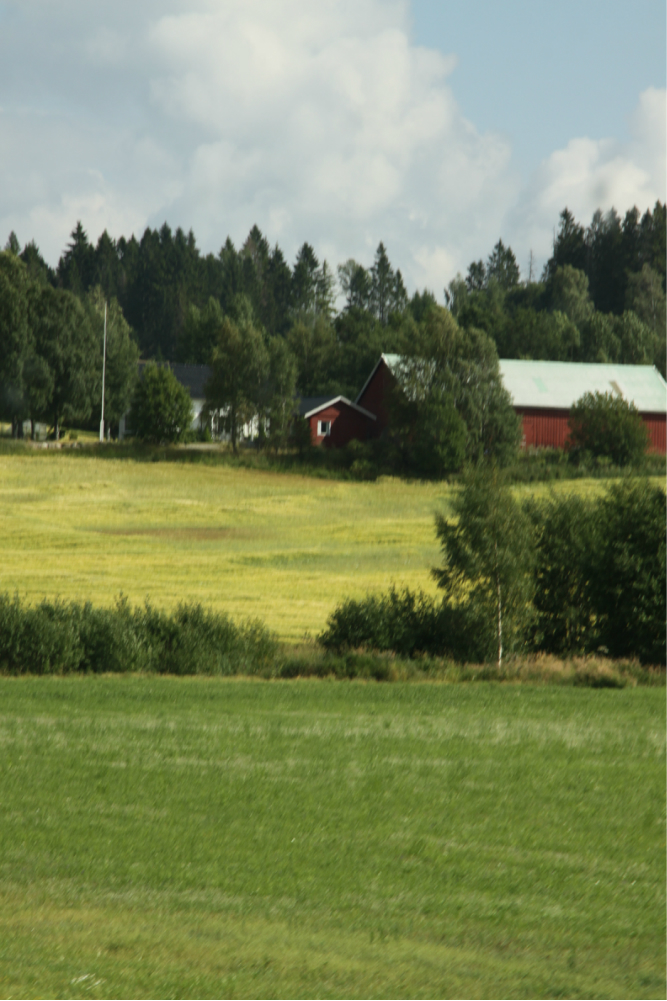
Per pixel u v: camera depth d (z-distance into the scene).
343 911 29.86
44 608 81.31
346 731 56.06
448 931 28.61
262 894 31.02
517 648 91.38
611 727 59.72
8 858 33.41
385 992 23.77
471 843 36.75
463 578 91.94
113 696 66.88
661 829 38.78
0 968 23.88
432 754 50.72
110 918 28.22
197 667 80.12
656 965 26.52
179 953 25.61
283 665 81.25
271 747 51.41
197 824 38.06
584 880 33.16
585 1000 24.00
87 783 43.38
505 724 59.84
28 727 54.94
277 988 23.64
